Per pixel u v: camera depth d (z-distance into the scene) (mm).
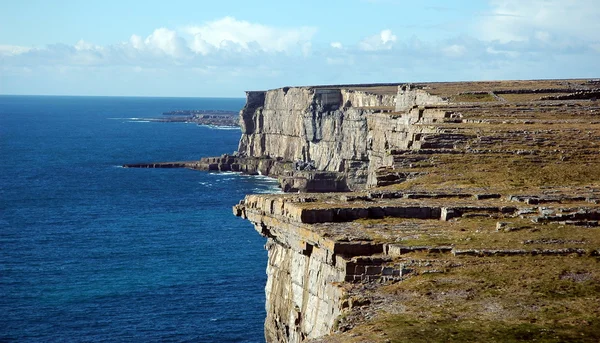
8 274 137125
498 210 55062
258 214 55312
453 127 95250
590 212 53344
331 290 44000
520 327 37188
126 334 106375
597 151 81438
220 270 140000
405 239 48062
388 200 57312
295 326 50562
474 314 38844
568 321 37844
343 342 36156
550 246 47812
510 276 43625
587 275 43750
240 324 110250
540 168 75000
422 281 43062
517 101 128875
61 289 127438
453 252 46406
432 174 72375
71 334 106500
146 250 157375
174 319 112375
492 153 80875
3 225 185500
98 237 171375
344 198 56281
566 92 146875
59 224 187875
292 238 51469
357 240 46812
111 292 125625
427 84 180500
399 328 37344
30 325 109875
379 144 118312
